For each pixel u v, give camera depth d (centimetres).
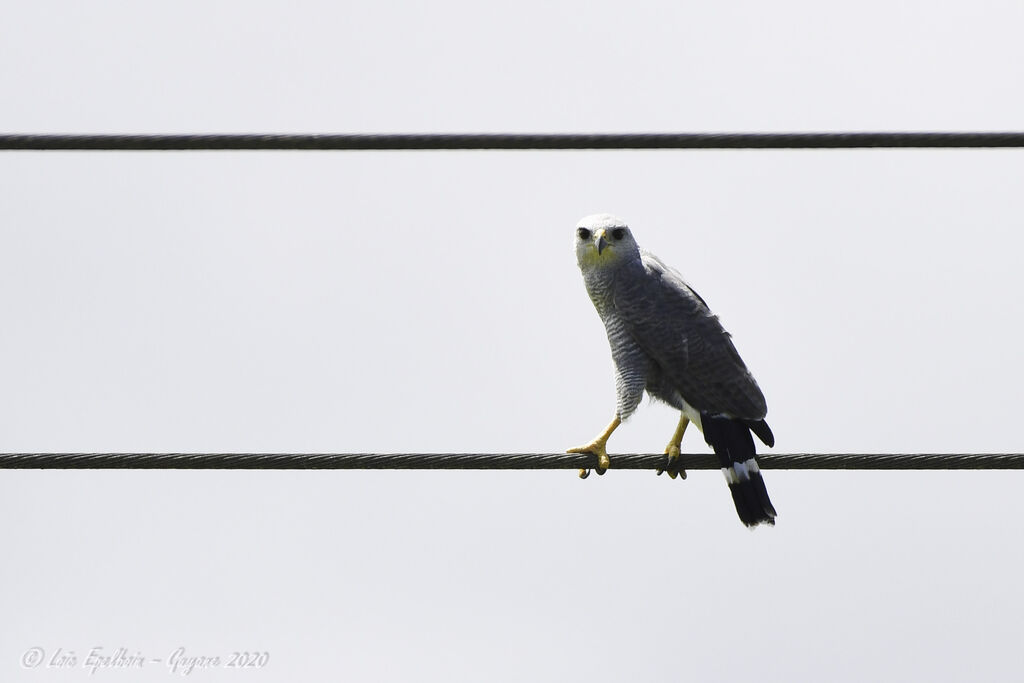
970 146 996
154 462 1004
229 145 996
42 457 1002
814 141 995
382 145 996
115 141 997
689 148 995
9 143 991
